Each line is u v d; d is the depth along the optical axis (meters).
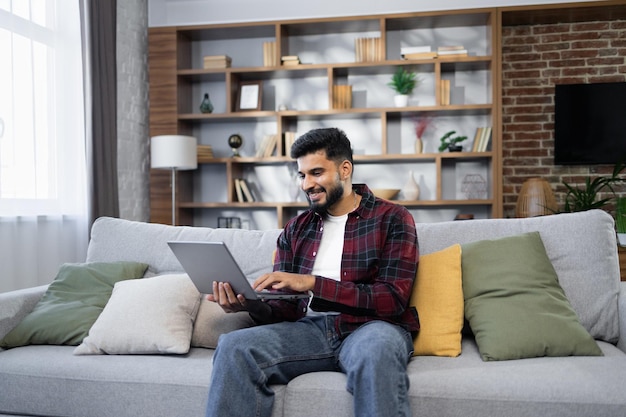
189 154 4.68
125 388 1.75
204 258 1.70
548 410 1.49
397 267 1.81
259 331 1.71
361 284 1.80
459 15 4.75
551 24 5.13
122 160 4.64
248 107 5.09
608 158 5.00
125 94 4.69
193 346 2.04
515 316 1.82
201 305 2.09
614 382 1.52
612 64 5.07
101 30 3.98
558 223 2.10
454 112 4.93
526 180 5.13
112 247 2.44
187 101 5.27
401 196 5.14
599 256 2.02
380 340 1.53
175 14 5.13
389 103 5.15
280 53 4.93
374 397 1.43
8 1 3.23
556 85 5.05
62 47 3.69
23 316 2.14
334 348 1.78
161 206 5.09
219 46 5.36
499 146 4.68
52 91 3.59
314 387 1.59
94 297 2.18
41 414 1.81
